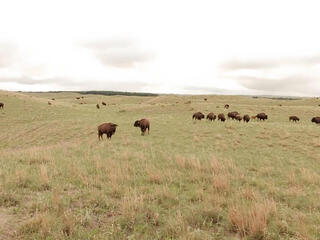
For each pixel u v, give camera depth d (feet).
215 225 15.51
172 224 14.56
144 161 34.22
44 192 20.16
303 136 61.72
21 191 19.72
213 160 32.76
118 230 14.08
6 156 36.94
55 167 27.68
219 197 19.84
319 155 45.73
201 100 280.31
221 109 149.28
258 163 37.70
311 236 14.06
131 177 25.34
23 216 15.56
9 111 148.36
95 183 22.44
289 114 142.31
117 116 152.35
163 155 38.52
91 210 16.69
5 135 93.04
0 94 186.80
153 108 166.09
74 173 25.62
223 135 64.75
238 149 50.75
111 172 26.14
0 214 15.72
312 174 30.19
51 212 15.94
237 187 23.81
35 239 12.77
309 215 17.65
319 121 111.24
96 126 89.66
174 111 154.30
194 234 13.52
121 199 18.98
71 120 109.70
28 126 104.42
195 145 53.88
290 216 17.30
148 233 14.07
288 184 26.78
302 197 21.72
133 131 73.87
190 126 79.36
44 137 81.20
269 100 285.64
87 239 13.03
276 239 13.82
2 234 13.26
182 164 31.55
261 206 16.81
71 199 18.42
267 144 55.26
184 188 23.06
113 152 42.73
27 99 191.62
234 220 15.21
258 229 14.07
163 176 25.59
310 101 261.03
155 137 64.13
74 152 41.63
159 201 19.11
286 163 39.19
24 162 31.73
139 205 17.03
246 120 104.01
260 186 24.71
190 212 16.75
